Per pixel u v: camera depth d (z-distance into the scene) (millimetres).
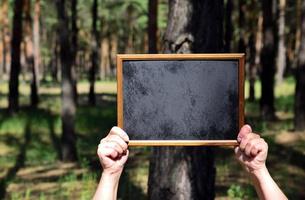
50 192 10070
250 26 29078
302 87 15000
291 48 50375
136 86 1942
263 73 17891
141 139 1942
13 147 15523
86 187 10312
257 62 41219
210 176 5547
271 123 17203
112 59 65562
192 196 5434
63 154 13586
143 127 1940
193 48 5305
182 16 5285
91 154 14359
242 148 1818
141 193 9586
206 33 5328
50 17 45469
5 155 14398
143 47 59750
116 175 1854
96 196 1821
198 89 1930
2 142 16172
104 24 51438
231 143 1911
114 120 19656
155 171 5539
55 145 15734
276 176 10594
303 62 15070
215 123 1924
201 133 1927
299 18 37625
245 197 9086
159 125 1939
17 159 13836
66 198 9539
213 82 1928
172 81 1938
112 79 58875
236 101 1924
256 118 18469
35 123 18875
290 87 33156
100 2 40562
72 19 24031
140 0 37500
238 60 1919
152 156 5602
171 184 5441
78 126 18375
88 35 56188
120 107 1945
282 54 35719
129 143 1938
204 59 1926
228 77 1926
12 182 11102
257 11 29844
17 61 21266
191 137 1932
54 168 12711
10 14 41438
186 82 1932
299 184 9992
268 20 17781
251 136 1798
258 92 34094
